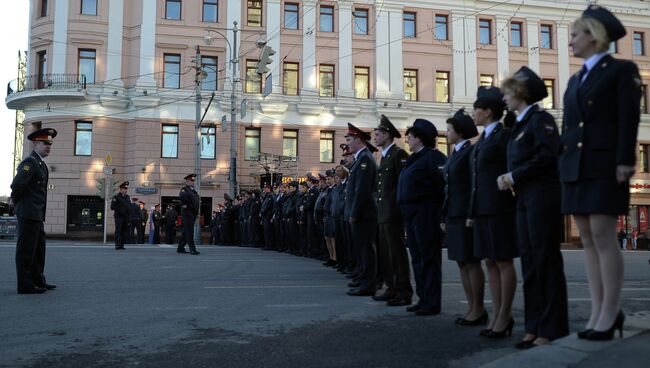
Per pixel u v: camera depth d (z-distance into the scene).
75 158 29.36
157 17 30.30
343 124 32.12
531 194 4.29
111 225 29.59
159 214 26.45
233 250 16.94
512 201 4.80
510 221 4.81
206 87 30.91
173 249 16.70
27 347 4.66
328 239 11.72
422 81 33.06
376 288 7.70
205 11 31.02
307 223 13.88
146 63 29.98
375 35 32.59
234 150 26.92
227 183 30.62
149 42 30.06
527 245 4.39
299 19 31.89
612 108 3.60
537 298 4.38
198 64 26.05
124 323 5.61
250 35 31.25
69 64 29.41
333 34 32.16
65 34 29.39
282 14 31.66
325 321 5.73
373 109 32.41
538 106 4.44
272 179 26.91
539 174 4.25
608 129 3.59
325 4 32.22
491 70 33.94
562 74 34.72
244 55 31.08
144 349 4.61
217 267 11.19
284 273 10.24
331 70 32.31
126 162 30.11
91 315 6.00
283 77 31.64
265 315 6.05
